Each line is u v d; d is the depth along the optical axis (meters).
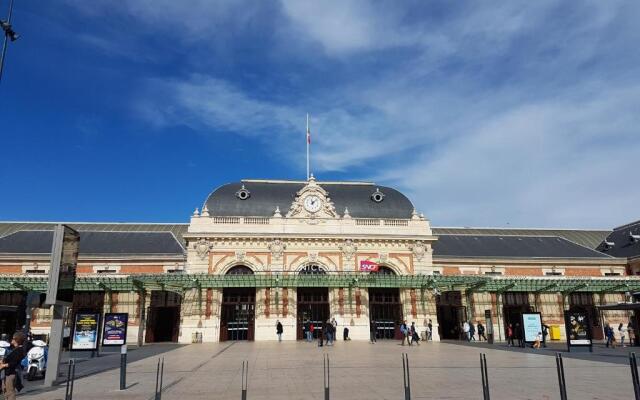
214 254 41.00
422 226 43.59
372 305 41.78
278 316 39.88
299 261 41.44
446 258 49.12
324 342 36.84
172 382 16.14
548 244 54.91
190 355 26.70
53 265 16.64
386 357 24.33
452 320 45.44
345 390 14.08
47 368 15.99
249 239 41.25
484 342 38.19
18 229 55.00
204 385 15.34
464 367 19.75
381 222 43.31
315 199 43.16
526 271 49.97
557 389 14.01
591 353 27.08
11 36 15.19
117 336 30.31
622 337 35.66
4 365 11.95
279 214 42.28
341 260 41.78
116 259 46.47
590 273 50.50
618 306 34.00
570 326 28.45
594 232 63.34
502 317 44.59
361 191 46.44
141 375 18.20
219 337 39.38
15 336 12.34
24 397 13.80
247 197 44.03
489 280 41.06
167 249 48.41
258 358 24.17
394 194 46.59
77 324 27.28
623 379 16.08
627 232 56.81
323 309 41.19
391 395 13.18
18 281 38.62
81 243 49.06
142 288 39.62
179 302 42.59
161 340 42.31
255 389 14.41
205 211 42.00
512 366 20.14
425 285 39.94
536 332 31.94
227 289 40.75
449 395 13.10
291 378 16.72
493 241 54.72
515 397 12.72
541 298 45.84
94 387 15.41
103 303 41.78
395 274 42.12
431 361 22.22
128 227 57.34
